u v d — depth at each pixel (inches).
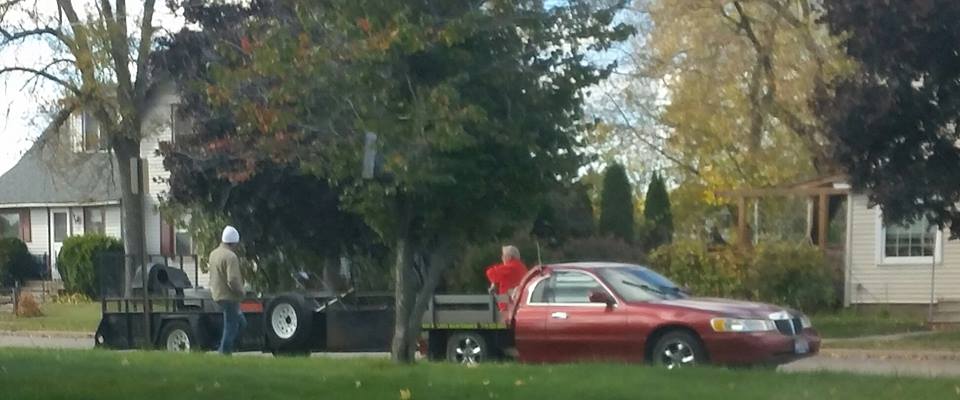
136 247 1385.3
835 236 1371.8
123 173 1386.6
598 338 666.8
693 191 1685.5
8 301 1566.2
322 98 512.4
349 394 426.9
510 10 499.5
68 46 1305.4
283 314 827.4
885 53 799.1
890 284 1243.2
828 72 1190.9
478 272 1189.1
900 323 1113.4
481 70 506.6
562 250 1237.1
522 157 515.2
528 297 699.4
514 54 510.9
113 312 912.9
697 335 636.1
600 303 671.1
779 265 1183.6
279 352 826.2
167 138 1558.8
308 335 826.8
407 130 489.4
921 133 828.0
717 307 645.9
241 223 1195.9
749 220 1475.1
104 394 414.6
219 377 468.8
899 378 504.4
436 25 492.7
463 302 727.7
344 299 838.5
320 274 1231.5
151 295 906.7
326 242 1204.5
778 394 448.8
